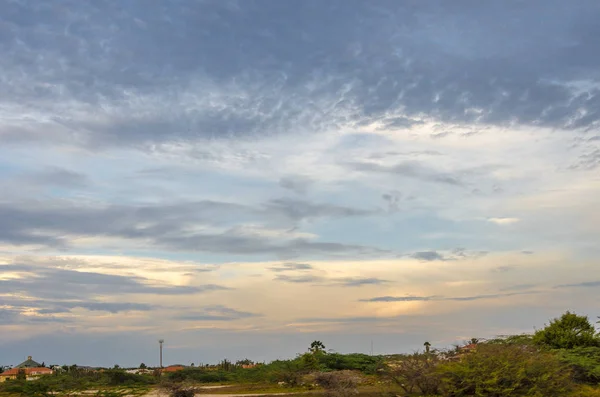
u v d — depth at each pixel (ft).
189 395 136.87
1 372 280.51
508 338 130.31
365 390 129.08
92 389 168.25
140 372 251.19
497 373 100.22
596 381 121.19
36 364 293.64
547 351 129.18
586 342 143.95
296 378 170.50
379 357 198.18
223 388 167.84
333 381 123.95
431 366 110.32
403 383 111.86
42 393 141.18
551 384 101.86
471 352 110.22
